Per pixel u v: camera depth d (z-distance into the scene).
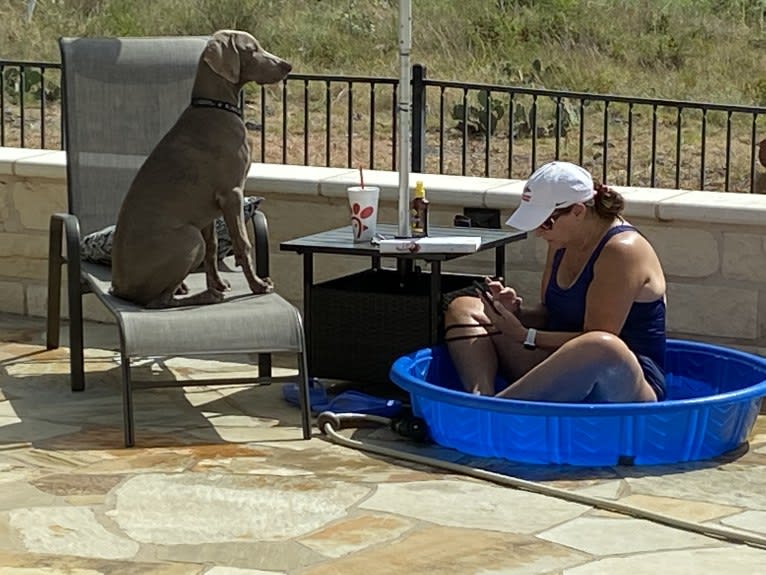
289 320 5.36
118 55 6.54
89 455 5.13
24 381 6.18
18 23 16.30
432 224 6.55
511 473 4.91
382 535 4.31
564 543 4.24
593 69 15.26
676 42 16.09
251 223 6.76
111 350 6.74
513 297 5.39
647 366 5.14
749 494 4.68
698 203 6.09
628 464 4.96
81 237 6.48
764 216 5.97
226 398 5.93
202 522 4.43
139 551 4.19
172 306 5.64
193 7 16.91
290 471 4.94
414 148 7.16
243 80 5.81
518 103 13.49
